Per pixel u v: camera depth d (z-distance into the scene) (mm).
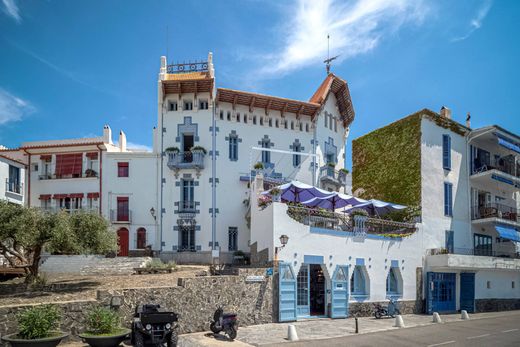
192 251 33875
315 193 27297
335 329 18812
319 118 38844
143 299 16219
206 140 35000
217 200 34531
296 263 21281
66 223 19516
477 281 29984
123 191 35125
